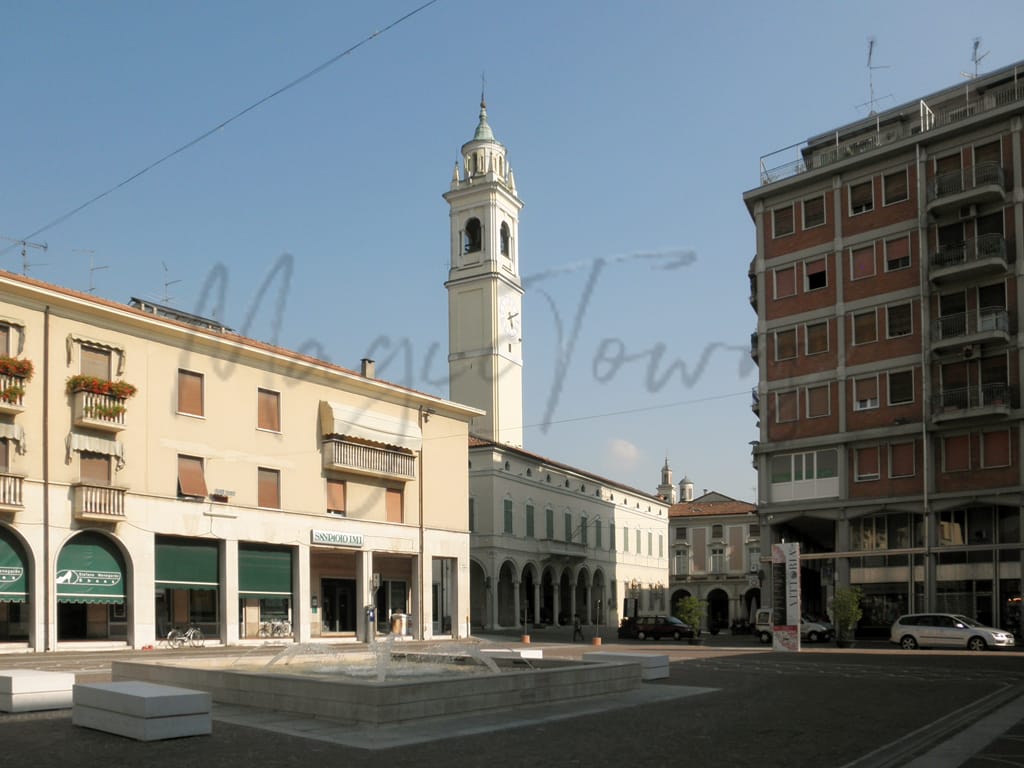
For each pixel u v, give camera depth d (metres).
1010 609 42.00
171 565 38.19
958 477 43.75
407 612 51.69
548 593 74.06
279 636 42.25
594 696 17.59
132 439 36.72
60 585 34.03
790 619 38.94
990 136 44.34
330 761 10.73
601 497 82.56
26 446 33.34
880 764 10.89
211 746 11.73
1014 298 43.03
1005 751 11.88
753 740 12.64
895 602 45.28
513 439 85.38
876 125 51.03
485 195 86.75
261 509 41.72
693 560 100.06
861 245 47.69
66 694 15.41
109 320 36.25
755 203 51.78
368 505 47.19
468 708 14.75
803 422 48.59
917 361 45.22
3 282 32.75
